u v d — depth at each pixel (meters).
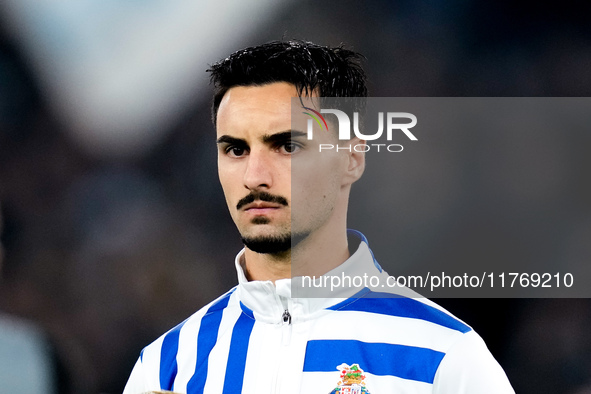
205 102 25.78
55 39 26.25
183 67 25.97
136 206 25.16
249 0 25.92
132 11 26.09
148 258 24.27
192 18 25.97
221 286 24.23
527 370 21.55
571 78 25.16
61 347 15.61
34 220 25.16
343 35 26.09
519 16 25.59
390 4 26.06
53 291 23.56
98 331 22.78
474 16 25.77
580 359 21.31
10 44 26.09
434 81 25.70
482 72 25.62
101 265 23.86
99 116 26.14
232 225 24.88
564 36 25.39
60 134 25.89
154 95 25.84
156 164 25.64
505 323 21.64
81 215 25.09
